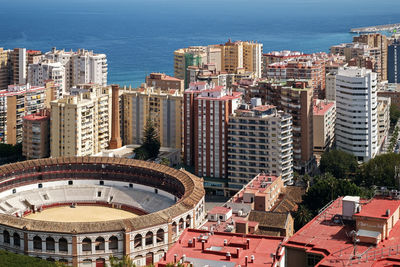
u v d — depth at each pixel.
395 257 190.50
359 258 191.75
